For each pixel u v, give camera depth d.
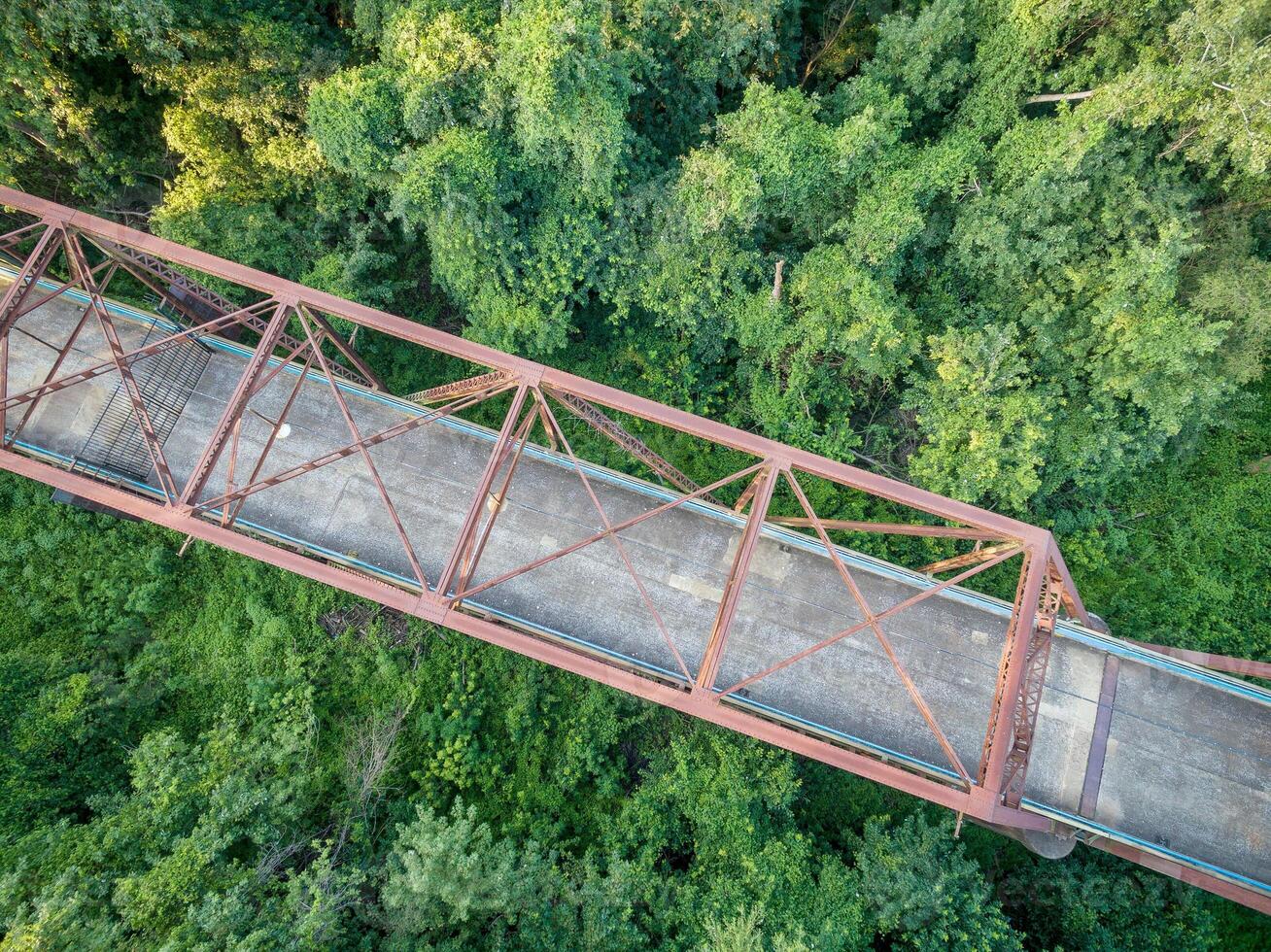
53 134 15.97
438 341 11.95
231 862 13.55
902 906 14.03
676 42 16.31
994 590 18.47
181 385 15.59
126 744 16.20
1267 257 16.97
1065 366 17.02
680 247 16.48
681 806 15.91
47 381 12.73
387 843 16.08
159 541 18.25
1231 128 13.32
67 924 11.81
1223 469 18.75
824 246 16.83
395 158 14.91
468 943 14.34
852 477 11.12
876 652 14.10
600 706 17.80
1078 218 15.89
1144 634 17.67
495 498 14.93
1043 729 13.68
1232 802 13.30
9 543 17.62
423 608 11.18
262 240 16.98
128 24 14.32
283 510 14.95
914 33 15.31
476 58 14.12
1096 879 15.52
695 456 19.67
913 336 16.91
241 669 17.73
